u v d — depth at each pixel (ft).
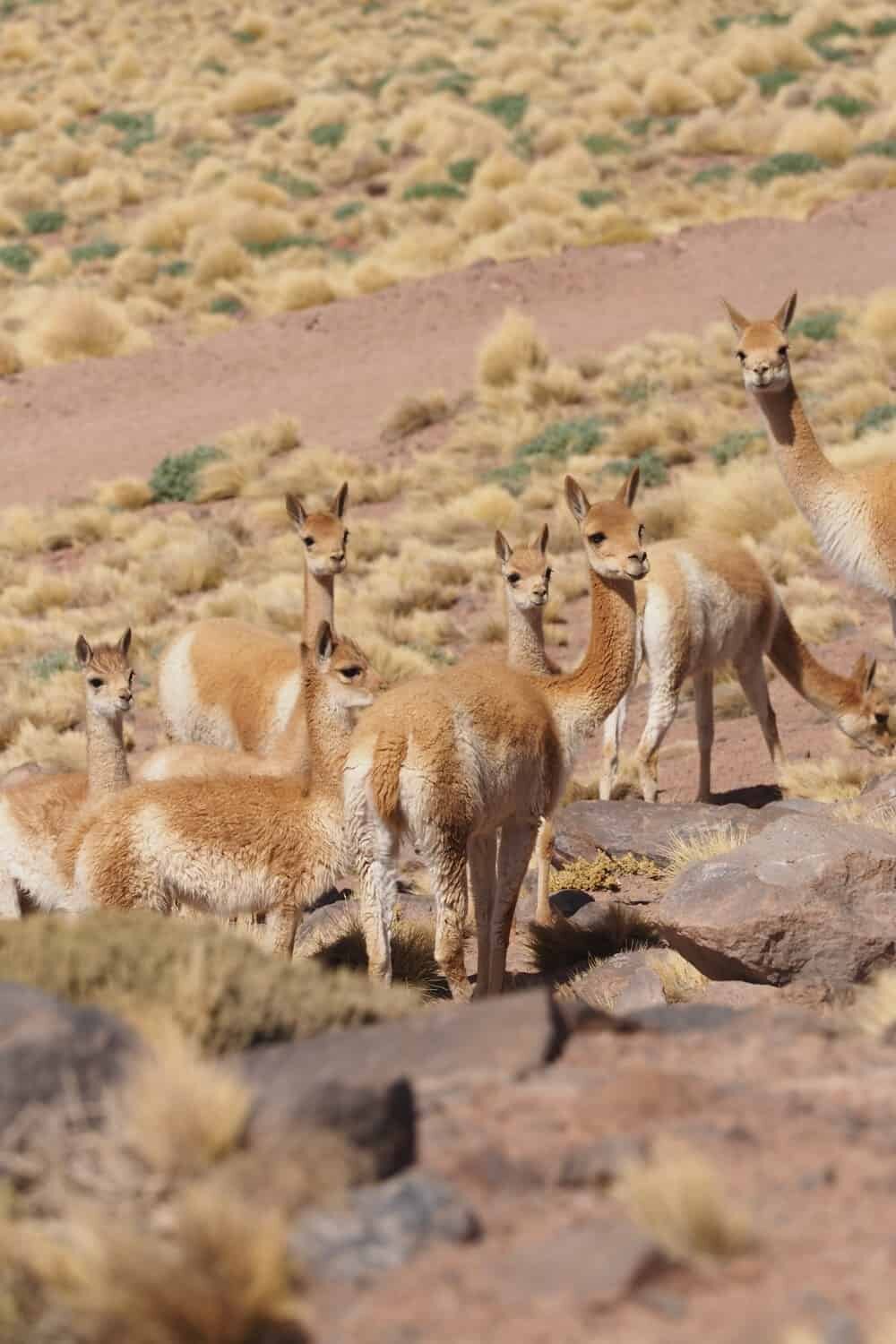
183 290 164.55
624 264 150.82
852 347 124.98
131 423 133.49
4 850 44.52
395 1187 19.04
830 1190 19.31
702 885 38.11
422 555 101.81
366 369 137.49
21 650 96.07
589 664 43.68
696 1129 20.77
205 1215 17.51
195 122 213.87
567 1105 21.53
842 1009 32.83
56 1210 18.97
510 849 42.52
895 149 171.83
